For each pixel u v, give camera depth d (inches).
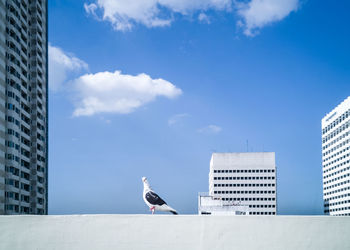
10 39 2138.3
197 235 313.7
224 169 5757.9
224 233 313.9
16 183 2134.6
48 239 314.5
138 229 314.8
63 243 314.2
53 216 317.4
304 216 314.5
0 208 1920.5
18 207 2134.6
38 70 2566.4
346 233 310.0
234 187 5698.8
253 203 5634.8
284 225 313.6
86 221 316.2
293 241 311.6
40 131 2564.0
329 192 5935.0
